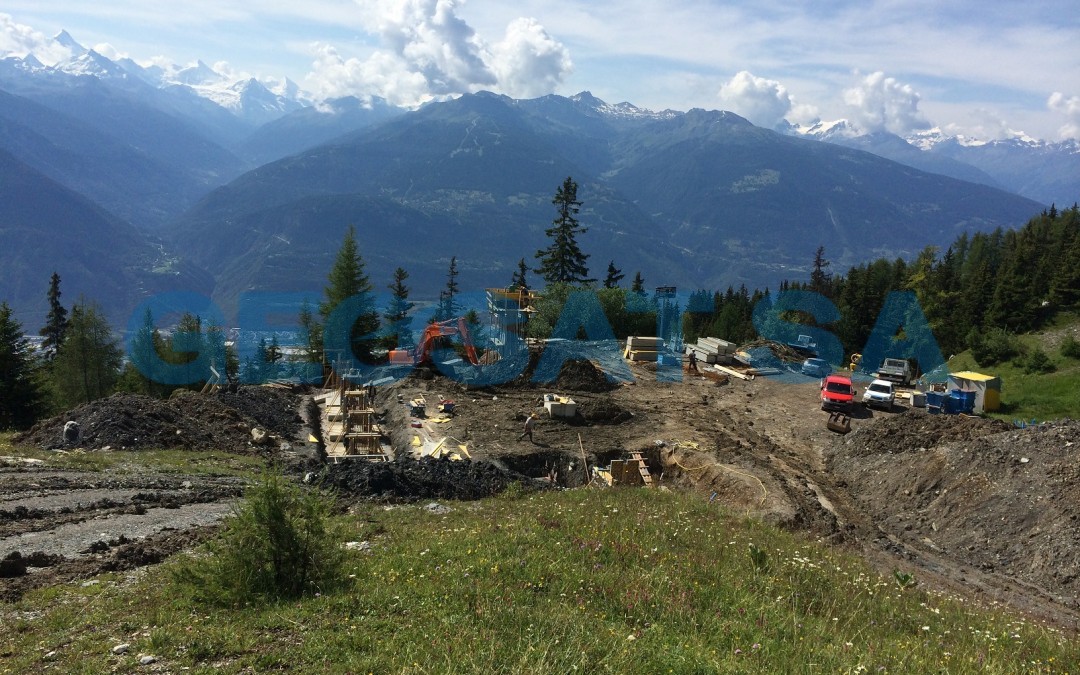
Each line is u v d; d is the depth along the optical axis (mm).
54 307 88938
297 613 9398
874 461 33438
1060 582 21219
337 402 44844
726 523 18938
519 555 12594
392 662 7711
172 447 27641
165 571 12148
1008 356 67188
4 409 50375
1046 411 48875
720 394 51125
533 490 24938
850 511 28984
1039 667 10531
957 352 78875
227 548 10820
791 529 24281
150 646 8477
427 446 34000
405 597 10023
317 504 11148
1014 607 19391
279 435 34656
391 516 17984
